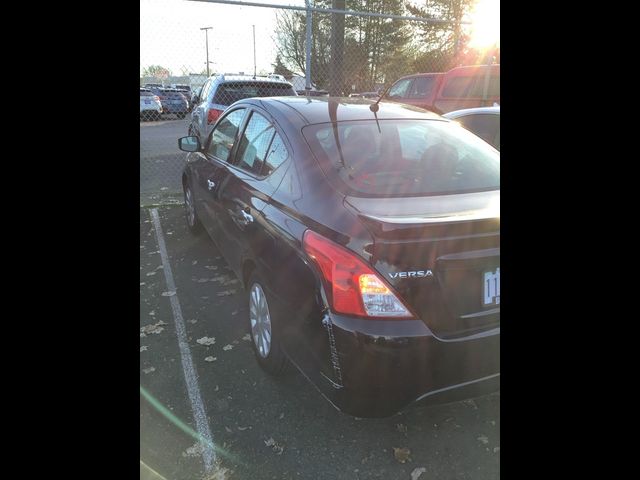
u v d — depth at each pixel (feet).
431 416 8.57
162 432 7.96
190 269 14.58
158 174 27.61
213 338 10.81
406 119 10.12
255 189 9.77
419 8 79.46
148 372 9.47
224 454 7.60
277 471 7.32
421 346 6.45
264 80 28.02
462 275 6.75
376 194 7.73
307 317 7.24
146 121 50.29
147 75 27.86
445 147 9.53
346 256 6.66
